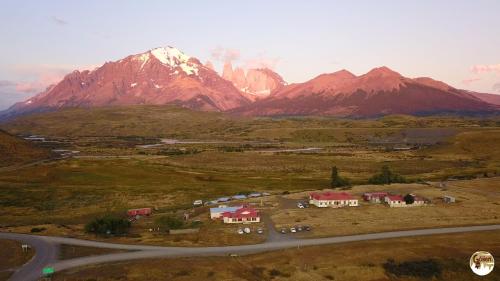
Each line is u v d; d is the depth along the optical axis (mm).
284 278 80750
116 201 160125
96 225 108000
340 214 124250
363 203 139125
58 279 77875
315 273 82812
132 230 113188
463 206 131125
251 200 149250
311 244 97062
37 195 166000
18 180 190250
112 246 96312
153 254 90875
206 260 87188
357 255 90125
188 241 99625
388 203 136500
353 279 81500
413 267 85188
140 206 153875
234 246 96188
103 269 82375
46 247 95625
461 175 196625
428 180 186000
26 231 109438
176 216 130000
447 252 91250
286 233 105938
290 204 141000
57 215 142500
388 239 99188
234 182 195125
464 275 82875
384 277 82438
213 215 126000
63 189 175125
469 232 103938
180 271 81625
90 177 199250
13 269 83062
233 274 81188
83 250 93500
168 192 173625
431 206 132000
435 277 82438
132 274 80188
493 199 141250
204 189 179125
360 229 107688
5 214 143625
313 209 132375
